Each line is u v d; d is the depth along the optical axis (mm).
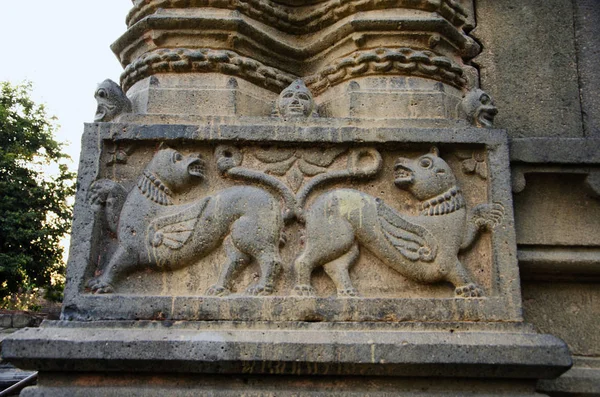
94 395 1942
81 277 2129
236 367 1957
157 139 2324
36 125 16062
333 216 2238
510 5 3068
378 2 2613
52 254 14555
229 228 2232
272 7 2754
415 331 2055
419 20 2584
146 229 2211
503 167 2314
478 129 2367
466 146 2361
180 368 1959
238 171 2303
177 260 2186
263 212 2236
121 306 2090
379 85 2547
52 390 1959
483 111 2432
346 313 2107
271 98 2666
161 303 2098
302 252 2213
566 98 2867
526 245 2436
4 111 15438
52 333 1988
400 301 2133
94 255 2191
